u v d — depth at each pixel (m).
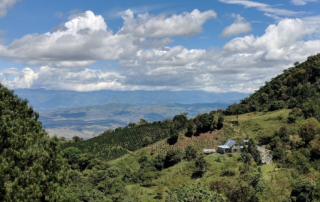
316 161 89.62
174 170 115.06
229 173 91.25
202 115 149.12
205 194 60.25
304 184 62.00
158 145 149.25
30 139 26.75
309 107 133.38
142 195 96.75
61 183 27.72
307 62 185.62
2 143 24.81
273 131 122.88
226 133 140.38
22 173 24.33
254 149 102.31
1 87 28.38
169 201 70.88
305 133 104.19
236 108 173.12
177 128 159.25
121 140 181.62
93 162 133.88
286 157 91.19
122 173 121.69
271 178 77.19
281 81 187.50
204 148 133.38
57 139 29.16
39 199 24.11
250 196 64.50
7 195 22.48
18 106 28.67
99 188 100.69
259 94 197.50
